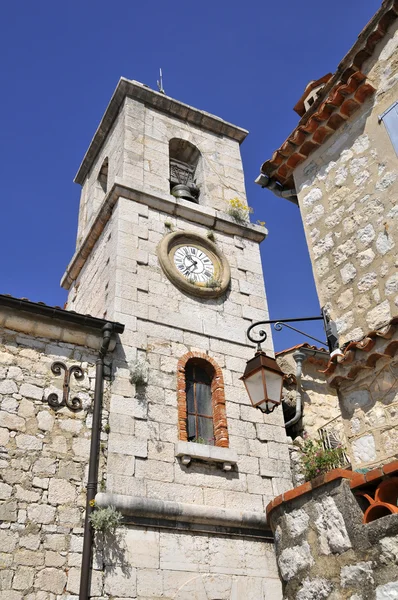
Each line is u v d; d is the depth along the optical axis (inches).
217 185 629.3
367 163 299.6
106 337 426.6
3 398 375.6
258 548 408.5
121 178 551.2
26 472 358.6
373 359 247.8
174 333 480.1
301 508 238.4
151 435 416.2
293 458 471.2
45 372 399.2
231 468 433.1
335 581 211.5
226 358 491.8
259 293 556.1
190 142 649.0
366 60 311.4
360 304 276.1
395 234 269.9
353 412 254.1
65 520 354.0
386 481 205.5
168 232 545.0
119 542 362.3
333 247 302.0
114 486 380.2
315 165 336.2
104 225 560.4
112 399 415.2
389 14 298.8
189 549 383.6
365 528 204.1
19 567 327.6
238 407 470.0
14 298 399.5
